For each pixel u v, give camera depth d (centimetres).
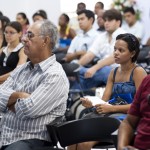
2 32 541
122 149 245
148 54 586
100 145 326
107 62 500
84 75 517
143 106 252
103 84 512
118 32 514
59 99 305
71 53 626
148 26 842
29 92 310
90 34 632
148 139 243
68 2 1044
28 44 308
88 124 292
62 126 285
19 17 862
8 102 309
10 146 297
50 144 306
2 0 1045
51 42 311
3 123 313
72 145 319
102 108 334
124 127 261
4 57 485
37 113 298
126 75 352
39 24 309
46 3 1065
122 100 347
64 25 841
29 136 302
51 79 301
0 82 456
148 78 257
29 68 320
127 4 877
